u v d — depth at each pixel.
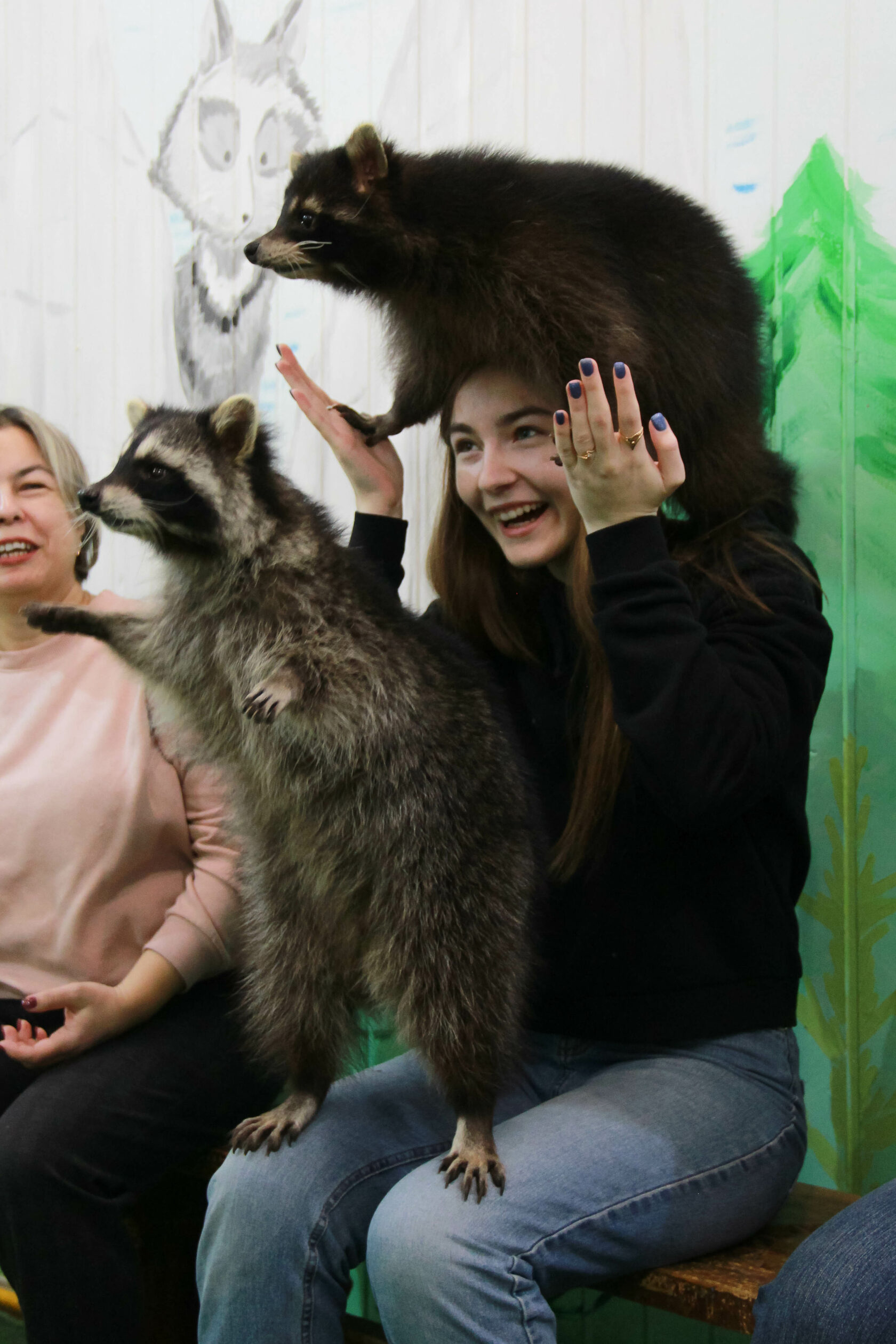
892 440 1.92
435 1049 1.58
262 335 2.61
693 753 1.38
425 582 2.39
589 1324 2.11
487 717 1.71
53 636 2.19
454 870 1.62
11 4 2.97
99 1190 1.75
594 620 1.44
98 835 2.01
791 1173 1.54
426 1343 1.31
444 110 2.34
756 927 1.58
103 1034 1.87
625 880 1.61
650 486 1.44
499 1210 1.33
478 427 1.73
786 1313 1.14
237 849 2.01
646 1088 1.51
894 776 1.94
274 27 2.56
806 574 1.62
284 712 1.62
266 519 1.72
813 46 1.95
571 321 1.68
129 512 1.71
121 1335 1.74
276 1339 1.46
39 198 2.96
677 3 2.08
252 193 2.61
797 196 1.98
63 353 2.94
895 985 1.94
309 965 1.72
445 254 1.89
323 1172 1.51
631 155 2.14
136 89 2.79
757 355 1.88
